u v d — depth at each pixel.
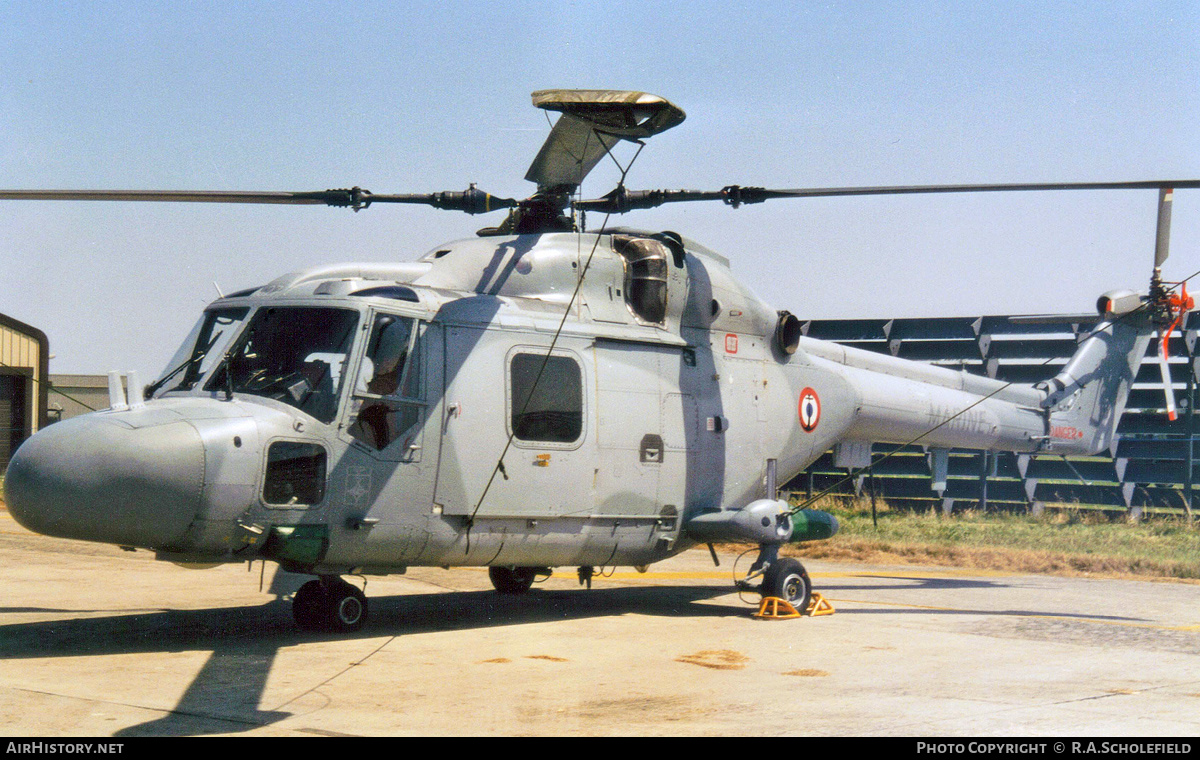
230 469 7.76
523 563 9.73
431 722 5.79
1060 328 25.61
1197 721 6.07
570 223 10.66
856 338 27.56
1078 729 5.82
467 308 9.27
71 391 32.69
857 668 7.75
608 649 8.44
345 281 8.89
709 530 10.60
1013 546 18.36
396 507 8.64
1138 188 9.69
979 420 15.85
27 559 14.41
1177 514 25.78
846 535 19.67
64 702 6.04
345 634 8.91
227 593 11.68
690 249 11.23
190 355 8.94
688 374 10.82
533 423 9.47
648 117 8.29
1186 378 25.34
